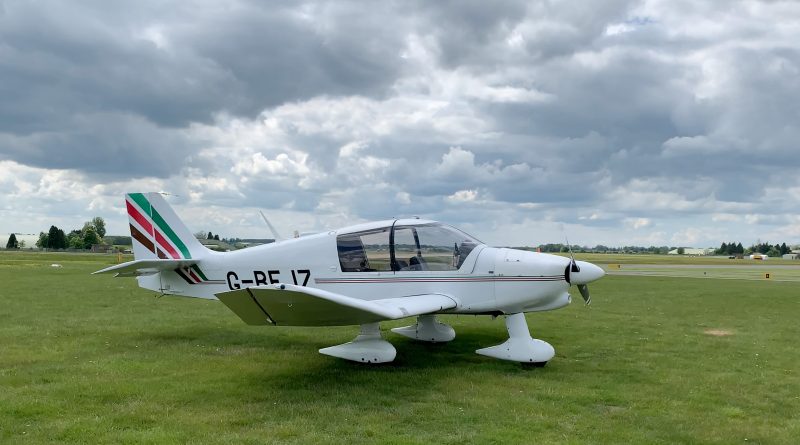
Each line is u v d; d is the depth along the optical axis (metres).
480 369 6.18
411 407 4.70
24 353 6.64
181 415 4.42
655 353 7.20
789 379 5.88
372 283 6.84
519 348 6.31
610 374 6.03
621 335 8.55
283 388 5.27
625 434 4.10
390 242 6.82
